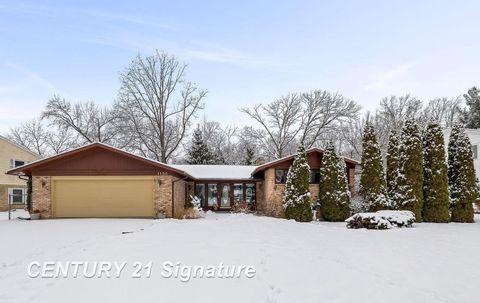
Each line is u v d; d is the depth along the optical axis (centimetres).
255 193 2844
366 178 2008
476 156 2792
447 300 567
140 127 3953
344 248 975
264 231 1264
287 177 2116
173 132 4128
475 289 626
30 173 2167
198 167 3002
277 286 620
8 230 1508
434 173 1900
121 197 2108
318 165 2273
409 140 1911
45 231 1470
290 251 875
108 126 4178
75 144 4450
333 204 2016
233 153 5116
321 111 4125
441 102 4484
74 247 1020
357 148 4638
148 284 635
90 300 570
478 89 3953
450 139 2022
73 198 2105
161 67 3884
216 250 871
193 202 2345
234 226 1406
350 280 646
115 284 638
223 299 569
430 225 1702
